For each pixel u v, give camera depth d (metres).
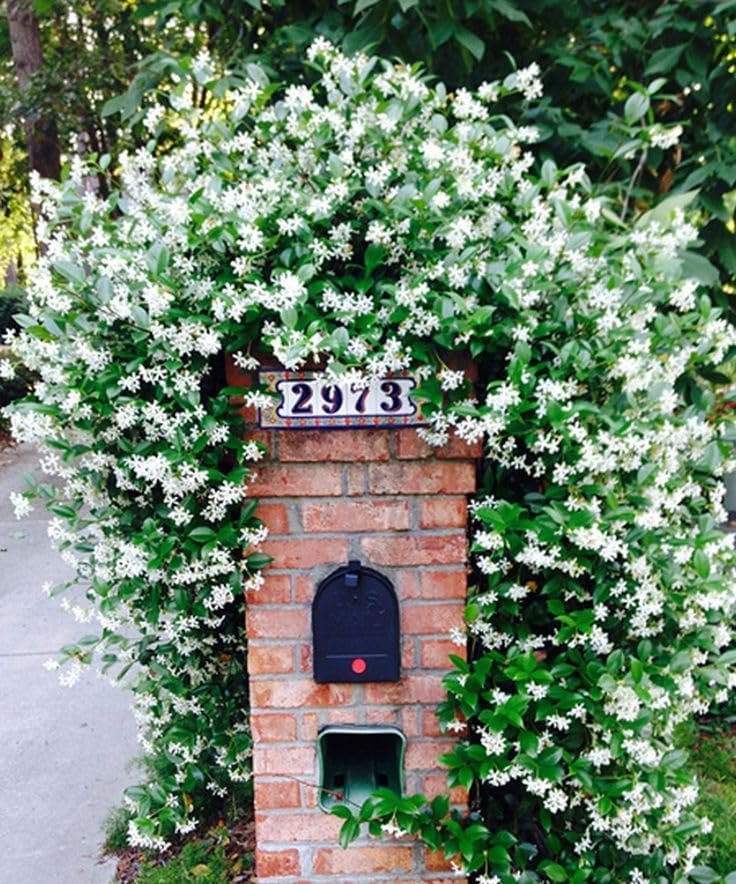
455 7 2.29
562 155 2.53
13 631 4.02
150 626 2.08
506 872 1.76
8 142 8.59
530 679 1.65
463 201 1.73
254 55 2.60
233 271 1.62
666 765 1.79
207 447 1.69
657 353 1.82
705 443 1.93
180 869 2.21
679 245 1.96
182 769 2.20
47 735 3.06
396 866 1.88
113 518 1.92
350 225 1.65
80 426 1.69
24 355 1.77
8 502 6.34
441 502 1.74
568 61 2.43
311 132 1.72
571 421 1.59
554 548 1.59
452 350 1.64
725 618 1.91
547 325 1.63
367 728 1.82
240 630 2.12
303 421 1.68
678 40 2.48
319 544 1.76
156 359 1.65
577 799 1.74
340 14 2.52
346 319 1.55
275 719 1.83
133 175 1.89
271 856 1.89
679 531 1.81
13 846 2.44
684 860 1.86
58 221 1.81
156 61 2.50
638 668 1.59
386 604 1.75
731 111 2.50
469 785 1.68
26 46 7.10
